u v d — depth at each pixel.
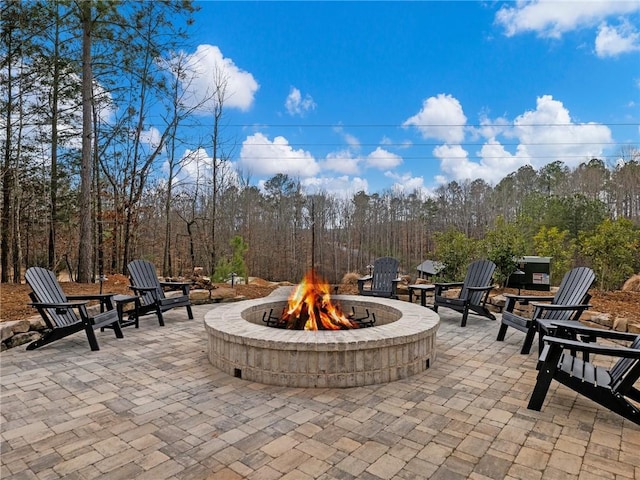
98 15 8.67
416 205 29.53
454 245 8.05
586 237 9.25
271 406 2.82
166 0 9.95
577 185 26.17
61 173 11.09
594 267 8.28
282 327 4.85
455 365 3.80
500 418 2.62
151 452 2.18
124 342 4.67
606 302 5.82
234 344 3.45
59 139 10.84
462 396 3.01
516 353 4.22
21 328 4.55
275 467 2.02
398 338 3.34
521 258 7.29
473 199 30.00
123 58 10.35
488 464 2.06
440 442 2.29
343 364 3.20
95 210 11.36
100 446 2.24
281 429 2.46
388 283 6.95
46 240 12.23
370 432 2.42
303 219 25.77
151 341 4.72
